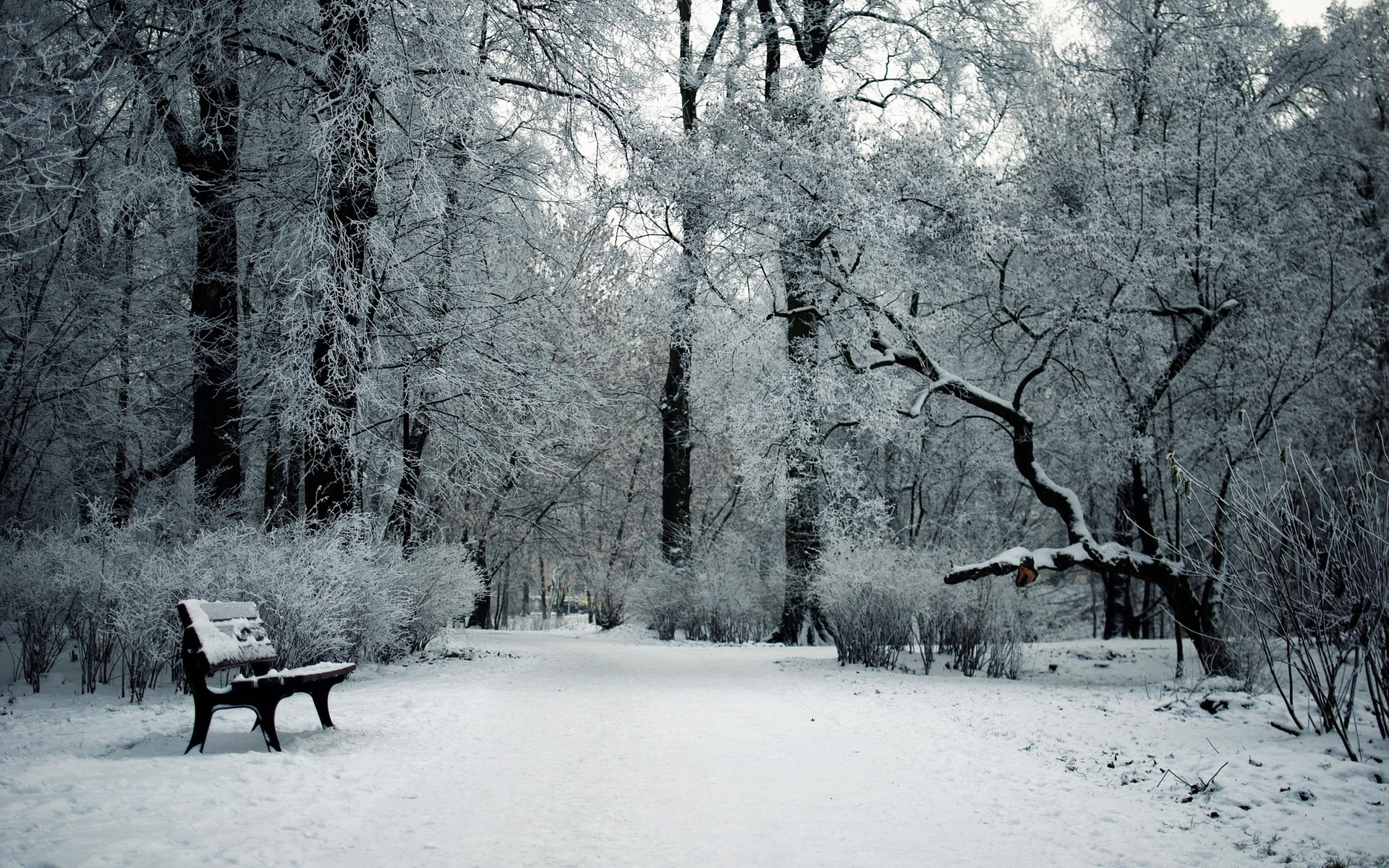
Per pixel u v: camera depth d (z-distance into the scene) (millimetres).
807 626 19047
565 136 15250
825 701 9742
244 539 10258
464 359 14500
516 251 16656
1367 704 8320
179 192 12766
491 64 14102
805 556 18844
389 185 13141
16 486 16062
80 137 13156
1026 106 17375
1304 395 16203
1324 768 5852
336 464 12688
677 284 17141
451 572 13867
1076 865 4180
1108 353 14766
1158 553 13336
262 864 3869
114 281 15445
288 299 11945
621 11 14844
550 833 4566
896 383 15766
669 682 11430
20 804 4594
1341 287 16641
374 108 13000
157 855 3883
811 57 19406
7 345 14242
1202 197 15000
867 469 23969
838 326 16047
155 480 17875
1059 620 28469
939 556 14883
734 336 17062
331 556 10328
